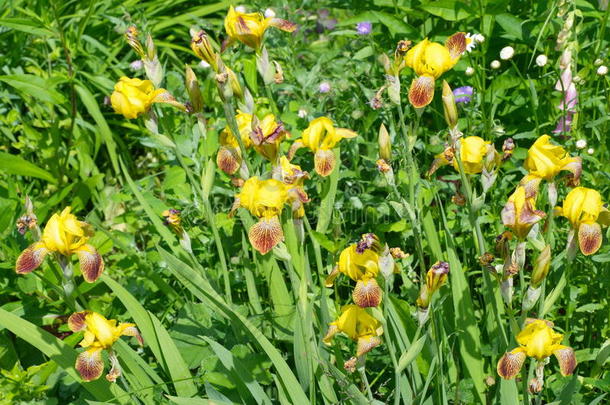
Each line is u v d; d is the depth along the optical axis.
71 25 3.87
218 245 2.55
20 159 3.04
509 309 2.33
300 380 2.47
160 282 2.74
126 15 3.43
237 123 2.42
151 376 2.52
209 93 3.18
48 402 2.60
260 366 2.53
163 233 2.68
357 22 3.06
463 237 2.75
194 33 2.34
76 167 3.41
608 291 2.59
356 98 3.02
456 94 2.90
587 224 2.30
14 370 2.59
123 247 2.74
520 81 2.89
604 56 2.88
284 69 3.37
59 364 2.46
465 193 2.40
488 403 2.51
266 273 2.58
